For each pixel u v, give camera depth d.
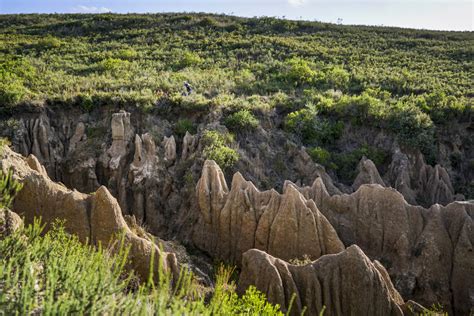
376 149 36.94
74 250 12.70
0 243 11.35
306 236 22.78
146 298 9.70
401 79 50.78
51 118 36.19
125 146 32.38
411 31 80.56
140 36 73.50
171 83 44.16
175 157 32.22
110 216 18.38
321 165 33.41
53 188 19.19
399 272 22.92
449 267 22.44
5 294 9.22
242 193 25.19
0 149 20.28
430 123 37.53
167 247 22.42
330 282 18.25
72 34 75.56
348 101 40.03
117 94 37.28
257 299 14.64
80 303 9.31
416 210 24.11
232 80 48.19
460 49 65.56
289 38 73.50
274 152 34.94
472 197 34.41
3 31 76.62
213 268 23.95
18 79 42.53
